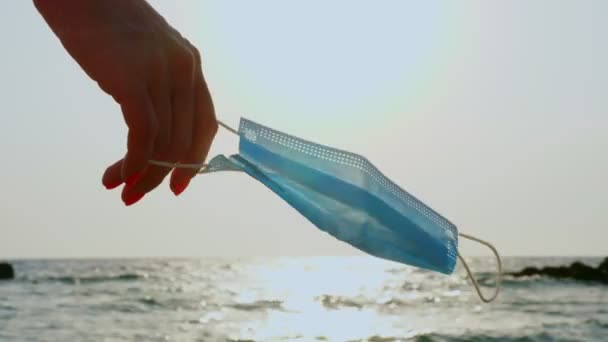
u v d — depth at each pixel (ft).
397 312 94.89
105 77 4.05
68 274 208.95
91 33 4.10
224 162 5.66
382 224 5.79
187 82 4.46
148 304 104.17
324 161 5.80
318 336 72.33
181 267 319.06
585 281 155.53
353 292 140.97
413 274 255.09
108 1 4.19
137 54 4.14
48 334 69.67
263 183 5.73
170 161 4.51
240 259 481.05
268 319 87.76
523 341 66.49
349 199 5.75
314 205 5.80
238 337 70.59
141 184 4.52
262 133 5.77
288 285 169.99
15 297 116.06
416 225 5.78
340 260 450.71
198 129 4.77
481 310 95.40
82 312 91.15
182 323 80.84
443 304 105.91
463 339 67.56
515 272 187.52
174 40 4.39
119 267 297.94
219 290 144.46
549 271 167.53
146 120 4.01
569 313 89.86
